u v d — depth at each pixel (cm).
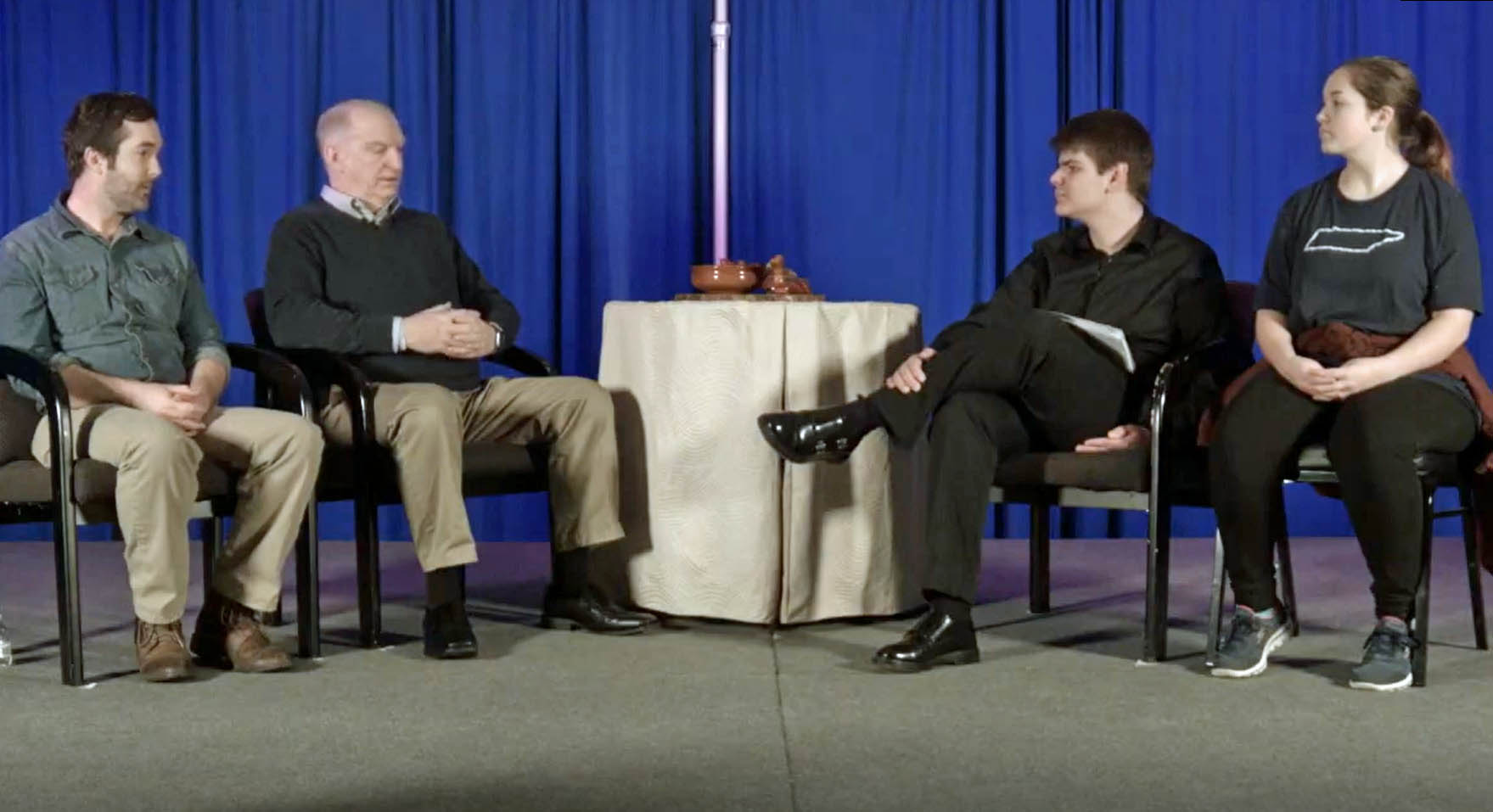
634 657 296
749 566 324
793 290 342
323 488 305
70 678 270
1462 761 220
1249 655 278
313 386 313
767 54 453
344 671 283
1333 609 349
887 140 455
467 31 451
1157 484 288
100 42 451
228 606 286
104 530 470
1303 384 276
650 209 452
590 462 318
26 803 201
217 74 448
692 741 232
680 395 328
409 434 296
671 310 328
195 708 254
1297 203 298
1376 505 267
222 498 286
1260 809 198
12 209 453
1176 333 311
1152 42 455
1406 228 282
